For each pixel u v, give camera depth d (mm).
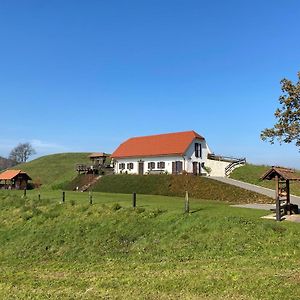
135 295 14133
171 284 15312
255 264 18062
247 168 69438
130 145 78625
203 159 70938
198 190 53281
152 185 58531
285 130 24891
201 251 22438
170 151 68000
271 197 45719
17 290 15672
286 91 25109
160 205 33812
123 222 29547
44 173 104625
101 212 32594
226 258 20453
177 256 22172
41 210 36281
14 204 40531
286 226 23750
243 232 23703
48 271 20359
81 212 33688
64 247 26938
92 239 27547
